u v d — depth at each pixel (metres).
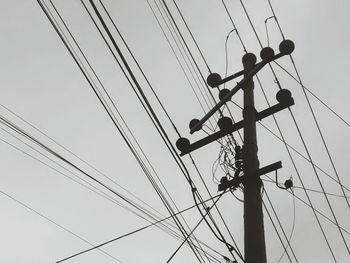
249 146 7.20
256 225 6.33
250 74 7.88
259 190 6.82
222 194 7.27
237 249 7.44
